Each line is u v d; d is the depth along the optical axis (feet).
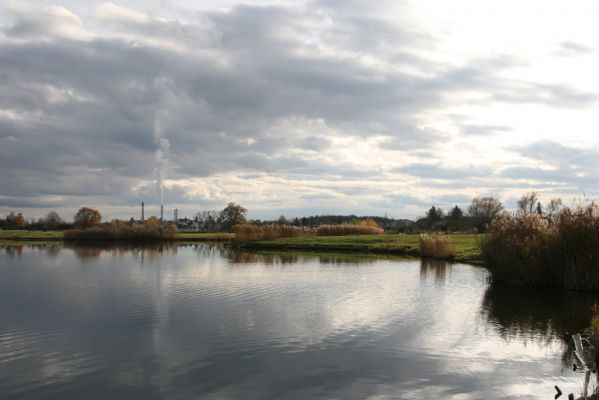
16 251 225.56
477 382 50.44
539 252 111.14
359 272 136.87
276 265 156.76
